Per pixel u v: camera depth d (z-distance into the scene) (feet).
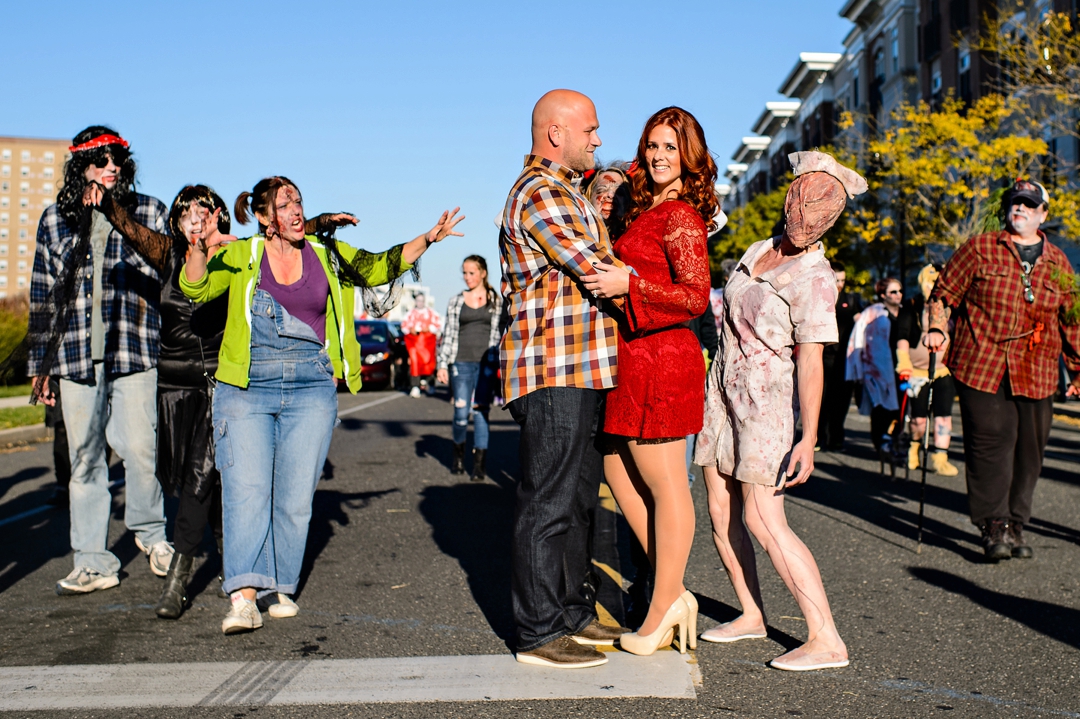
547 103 12.40
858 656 13.06
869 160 99.14
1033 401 18.62
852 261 101.50
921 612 15.26
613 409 12.35
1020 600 15.96
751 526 12.82
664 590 12.78
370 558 19.17
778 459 12.52
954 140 88.89
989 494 18.48
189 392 15.49
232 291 14.49
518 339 12.20
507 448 37.65
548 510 12.30
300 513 15.14
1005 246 18.90
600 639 13.28
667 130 12.44
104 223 16.52
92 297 16.42
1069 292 18.66
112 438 17.35
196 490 15.15
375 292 15.30
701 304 11.90
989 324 18.72
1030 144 81.61
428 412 54.80
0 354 83.71
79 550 16.87
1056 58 77.97
